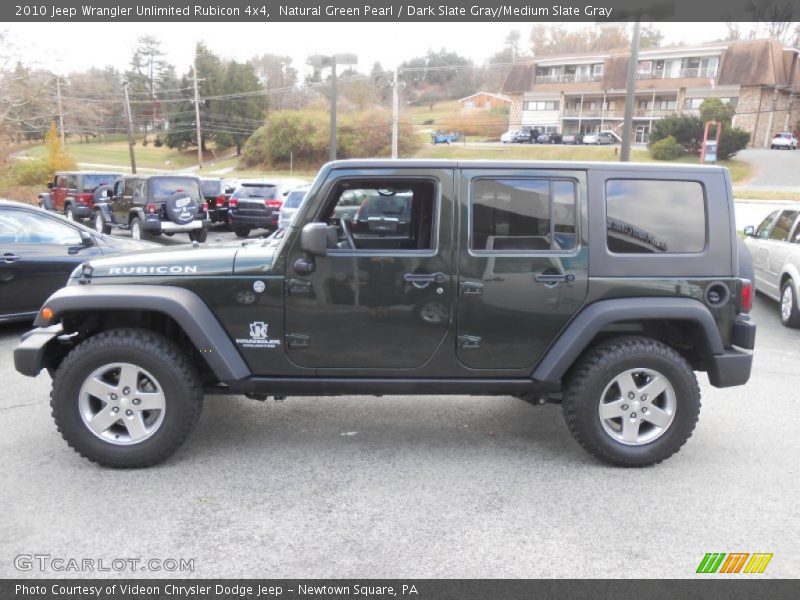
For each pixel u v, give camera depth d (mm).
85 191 20453
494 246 3758
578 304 3781
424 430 4504
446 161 3742
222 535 3086
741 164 46125
